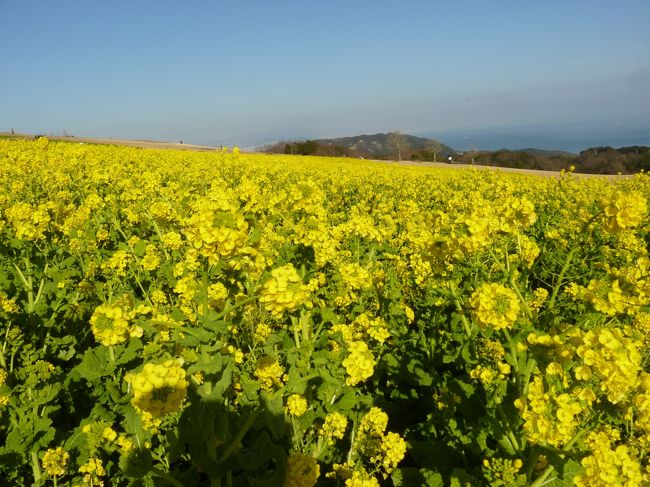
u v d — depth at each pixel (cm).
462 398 340
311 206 477
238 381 340
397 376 419
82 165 1550
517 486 241
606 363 215
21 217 551
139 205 766
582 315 404
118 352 346
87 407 362
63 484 280
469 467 309
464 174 2236
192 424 219
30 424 275
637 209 337
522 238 498
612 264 634
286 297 227
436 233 507
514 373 310
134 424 262
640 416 237
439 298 462
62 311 475
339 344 358
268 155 4216
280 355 370
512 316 284
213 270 285
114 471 299
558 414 215
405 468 311
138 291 600
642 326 334
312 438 313
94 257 601
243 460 224
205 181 1393
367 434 319
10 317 405
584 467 220
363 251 636
